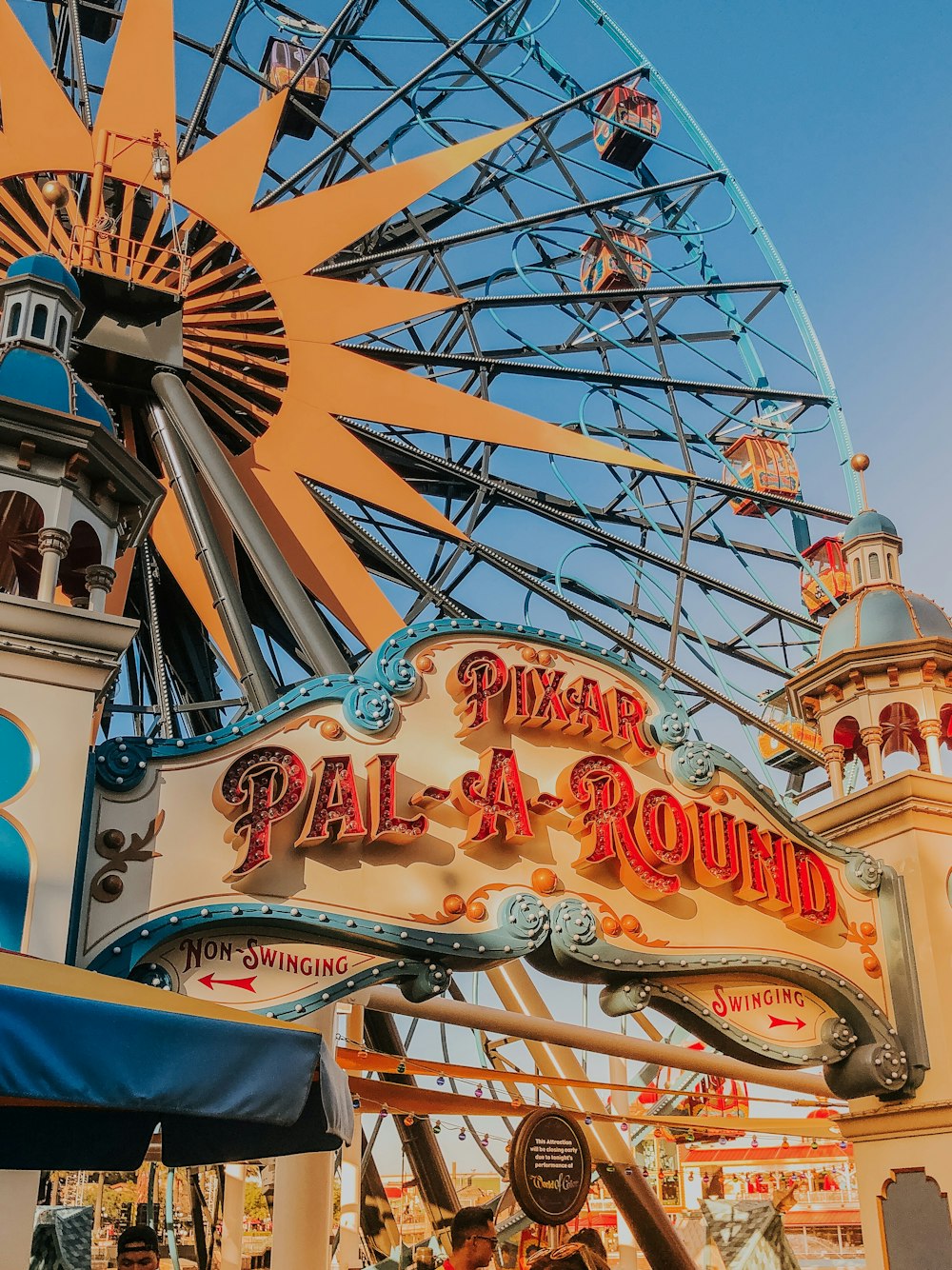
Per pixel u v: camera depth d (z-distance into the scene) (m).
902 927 13.62
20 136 19.44
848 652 14.98
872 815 14.34
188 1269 30.83
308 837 10.76
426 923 11.21
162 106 20.61
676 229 29.77
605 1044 16.80
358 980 10.85
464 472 22.66
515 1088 19.52
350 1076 15.91
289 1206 13.87
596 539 23.61
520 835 11.71
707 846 12.78
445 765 11.91
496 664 12.48
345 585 19.55
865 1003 13.24
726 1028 12.70
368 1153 23.50
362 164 26.17
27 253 18.98
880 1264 13.26
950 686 15.05
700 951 12.54
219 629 19.12
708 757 13.27
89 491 10.23
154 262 19.45
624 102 30.25
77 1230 16.83
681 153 30.62
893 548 16.41
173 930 10.04
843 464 27.73
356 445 20.75
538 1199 11.93
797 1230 41.03
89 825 9.98
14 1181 8.19
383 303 22.02
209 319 20.55
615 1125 19.12
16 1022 6.02
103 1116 9.37
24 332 10.27
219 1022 6.70
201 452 17.56
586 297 26.16
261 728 11.10
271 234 21.31
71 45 22.92
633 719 12.98
